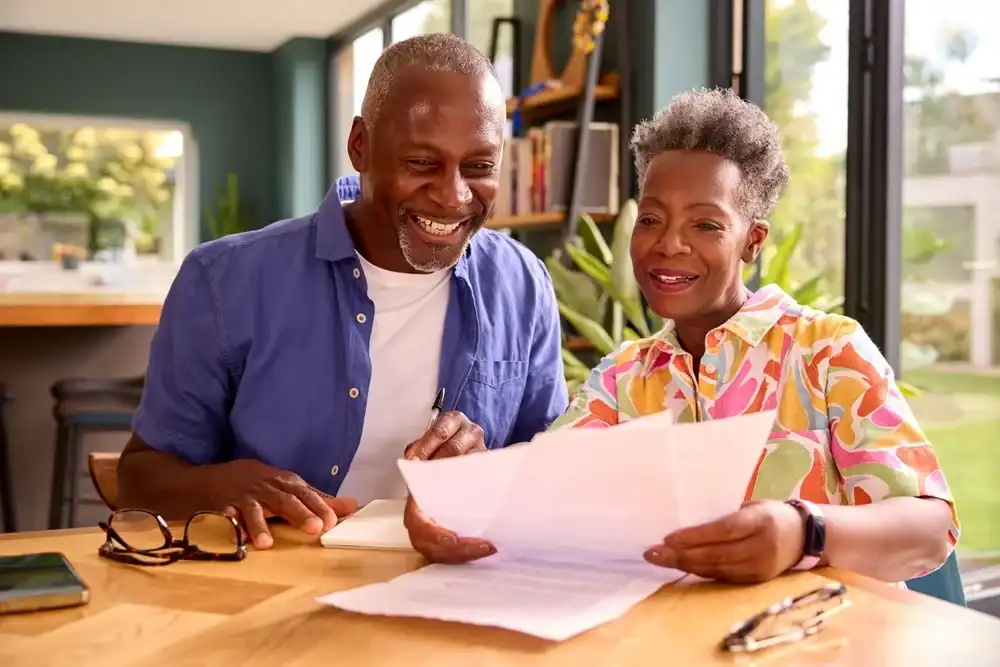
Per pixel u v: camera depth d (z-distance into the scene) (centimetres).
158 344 148
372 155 136
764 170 116
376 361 151
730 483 79
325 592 85
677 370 121
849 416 107
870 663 66
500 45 432
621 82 328
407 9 599
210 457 151
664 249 113
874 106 262
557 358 171
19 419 313
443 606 78
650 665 66
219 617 78
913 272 261
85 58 720
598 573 87
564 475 81
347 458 149
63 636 74
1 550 99
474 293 156
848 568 90
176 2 616
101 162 743
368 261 151
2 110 702
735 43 321
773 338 115
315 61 722
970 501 254
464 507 86
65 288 665
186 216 759
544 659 68
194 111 752
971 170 243
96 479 152
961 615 75
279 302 146
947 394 254
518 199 357
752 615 76
